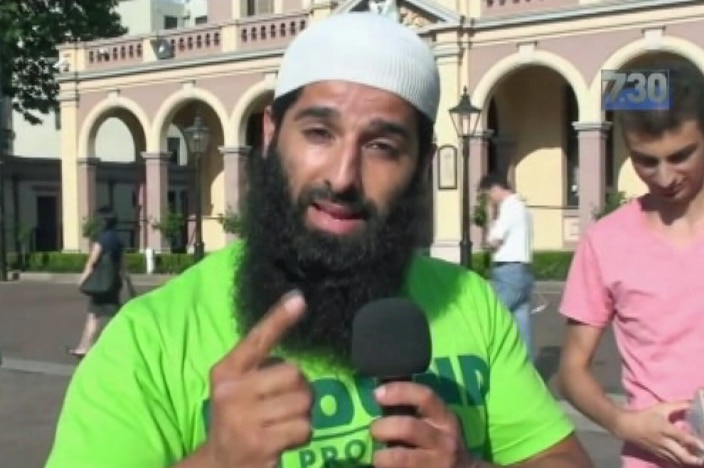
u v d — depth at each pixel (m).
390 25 1.89
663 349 2.98
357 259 1.84
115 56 30.09
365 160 1.84
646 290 3.01
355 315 1.77
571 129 25.06
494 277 9.73
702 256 2.96
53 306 21.03
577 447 2.19
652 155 2.90
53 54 35.47
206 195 31.73
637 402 3.02
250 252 1.91
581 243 3.26
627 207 3.17
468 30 23.05
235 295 1.91
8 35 33.75
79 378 1.86
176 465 1.53
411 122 1.87
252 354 1.53
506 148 25.55
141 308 1.92
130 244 35.88
